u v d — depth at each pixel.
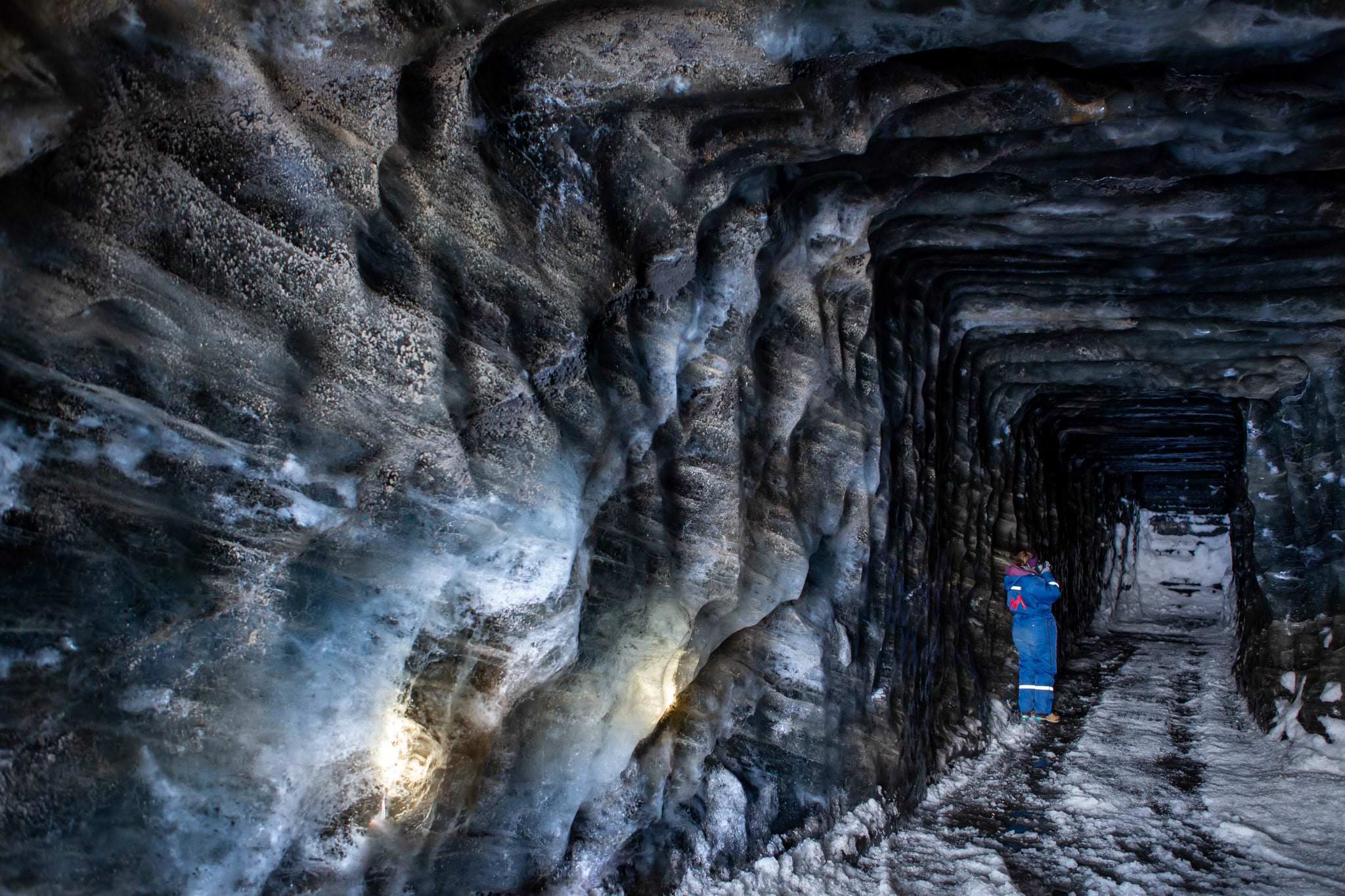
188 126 2.04
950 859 4.68
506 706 2.91
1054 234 5.89
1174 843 4.91
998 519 9.00
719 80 3.19
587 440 3.21
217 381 2.16
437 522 2.64
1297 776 6.17
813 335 4.47
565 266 3.03
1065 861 4.65
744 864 4.08
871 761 5.13
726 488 3.86
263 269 2.20
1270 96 3.97
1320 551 7.41
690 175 3.41
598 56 2.95
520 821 3.19
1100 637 14.46
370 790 2.54
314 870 2.47
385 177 2.49
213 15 2.02
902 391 5.89
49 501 1.98
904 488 6.00
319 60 2.22
